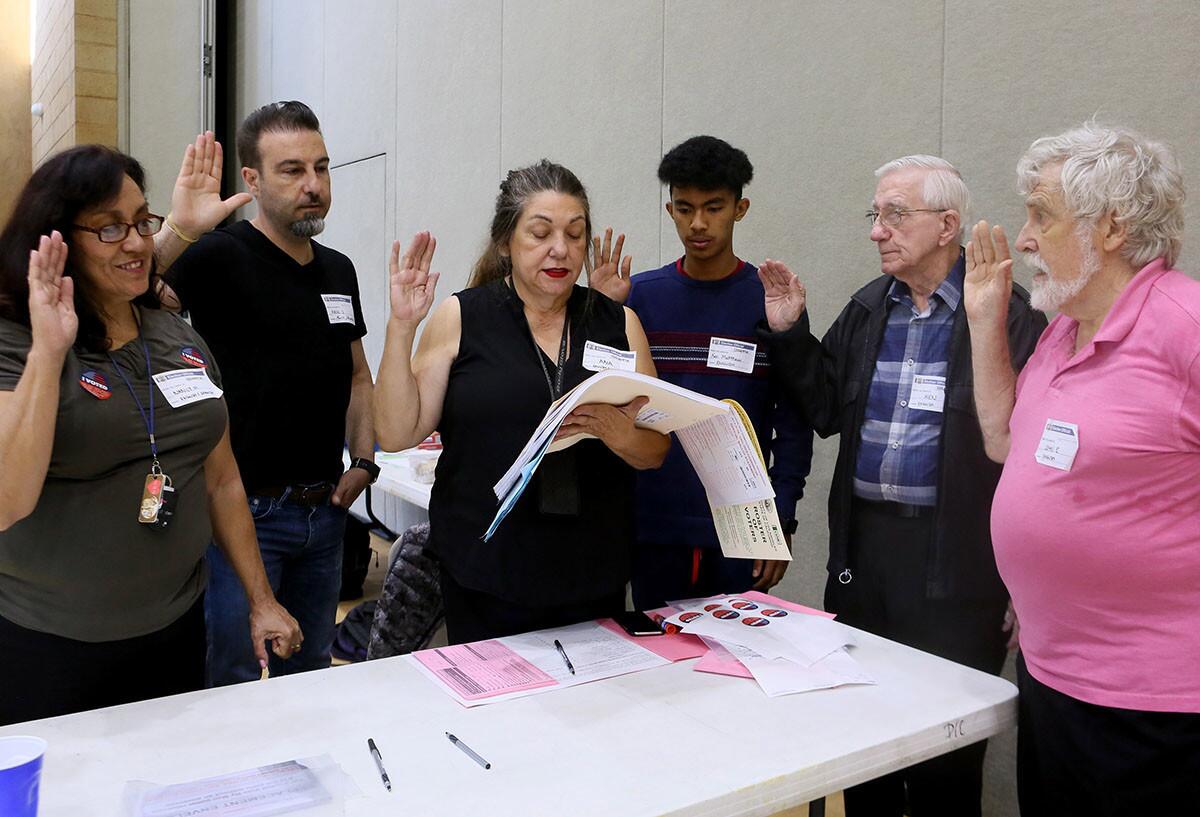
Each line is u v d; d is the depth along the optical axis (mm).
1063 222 1354
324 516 2385
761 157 3139
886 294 2094
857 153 2809
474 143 4891
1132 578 1279
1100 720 1333
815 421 2174
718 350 2260
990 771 2496
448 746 1213
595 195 3963
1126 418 1268
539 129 4328
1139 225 1312
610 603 1794
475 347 1733
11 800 874
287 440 2271
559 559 1673
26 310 1404
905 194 1919
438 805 1058
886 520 2025
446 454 1731
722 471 1623
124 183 1452
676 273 2369
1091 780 1351
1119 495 1276
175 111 7727
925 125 2613
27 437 1296
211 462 1791
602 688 1432
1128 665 1297
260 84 7891
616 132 3812
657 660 1557
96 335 1476
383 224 6004
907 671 1535
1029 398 1459
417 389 1725
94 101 7316
